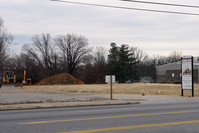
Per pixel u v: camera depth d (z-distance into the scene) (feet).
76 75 292.81
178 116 41.37
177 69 268.00
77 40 293.84
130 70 266.16
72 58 292.40
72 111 49.37
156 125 33.47
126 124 34.19
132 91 118.11
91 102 67.10
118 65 259.80
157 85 142.51
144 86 138.00
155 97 87.30
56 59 290.76
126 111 48.44
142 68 361.71
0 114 45.50
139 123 34.94
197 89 124.57
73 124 34.27
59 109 53.72
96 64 297.74
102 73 290.97
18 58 285.43
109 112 47.03
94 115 42.91
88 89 134.31
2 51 200.85
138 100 76.18
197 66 245.65
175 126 32.83
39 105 59.52
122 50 264.93
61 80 220.43
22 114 45.24
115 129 30.89
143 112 46.75
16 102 66.64
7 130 30.50
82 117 40.60
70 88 142.82
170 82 231.91
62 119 38.60
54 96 90.84
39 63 279.28
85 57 295.48
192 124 34.19
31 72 271.49
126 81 263.90
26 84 220.64
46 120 37.76
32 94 101.76
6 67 235.20
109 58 278.26
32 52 279.49
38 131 29.86
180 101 75.00
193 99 80.94
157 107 56.18
